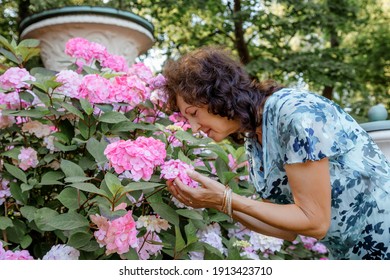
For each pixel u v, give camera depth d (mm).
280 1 6293
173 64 1474
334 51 6863
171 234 1717
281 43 7582
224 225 1962
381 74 8781
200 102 1384
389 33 8742
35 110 1701
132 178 1468
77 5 2934
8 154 1702
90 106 1635
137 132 1844
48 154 1730
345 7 6723
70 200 1438
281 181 1379
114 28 2990
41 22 2947
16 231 1611
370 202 1293
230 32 7621
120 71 2213
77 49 2133
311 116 1239
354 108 6867
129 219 1372
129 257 1419
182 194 1404
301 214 1245
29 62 3701
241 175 1985
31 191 1725
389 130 2213
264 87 1423
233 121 1438
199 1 6352
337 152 1246
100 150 1526
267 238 2021
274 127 1301
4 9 4895
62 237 1563
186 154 1831
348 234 1317
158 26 7000
